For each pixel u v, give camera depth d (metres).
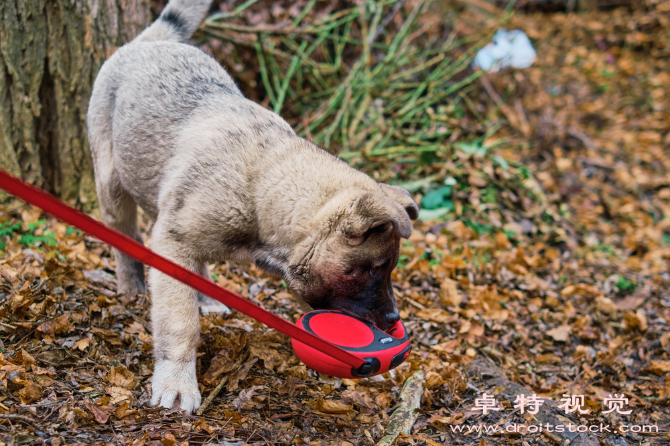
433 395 1.56
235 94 1.58
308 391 1.51
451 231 2.27
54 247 1.77
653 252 2.52
